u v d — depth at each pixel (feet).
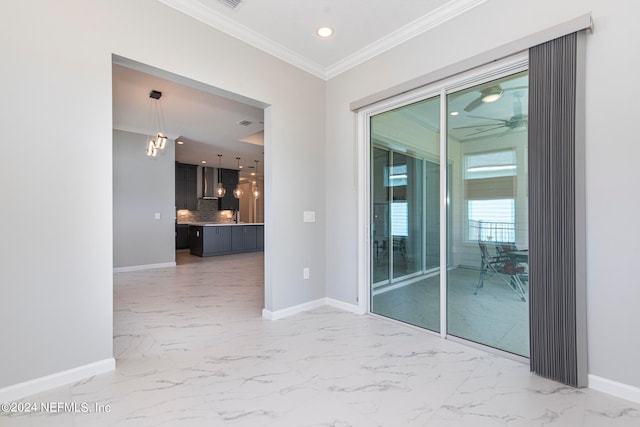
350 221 11.00
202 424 5.09
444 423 5.12
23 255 5.84
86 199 6.50
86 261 6.50
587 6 6.13
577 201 6.15
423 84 8.72
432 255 9.05
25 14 5.85
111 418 5.23
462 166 8.40
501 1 7.30
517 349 7.46
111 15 6.82
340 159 11.32
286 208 10.50
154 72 7.77
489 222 7.91
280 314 10.34
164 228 20.52
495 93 7.80
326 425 5.08
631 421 5.15
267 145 10.34
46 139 6.06
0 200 5.64
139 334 8.93
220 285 15.21
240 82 9.20
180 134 19.72
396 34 9.26
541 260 6.57
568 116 6.22
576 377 6.14
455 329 8.55
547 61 6.49
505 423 5.11
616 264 5.85
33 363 5.91
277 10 8.25
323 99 11.75
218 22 8.57
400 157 9.88
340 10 8.25
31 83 5.90
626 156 5.74
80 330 6.43
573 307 6.17
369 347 8.08
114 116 16.02
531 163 6.73
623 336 5.77
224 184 33.06
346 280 11.14
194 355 7.61
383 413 5.39
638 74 5.62
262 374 6.70
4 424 5.08
